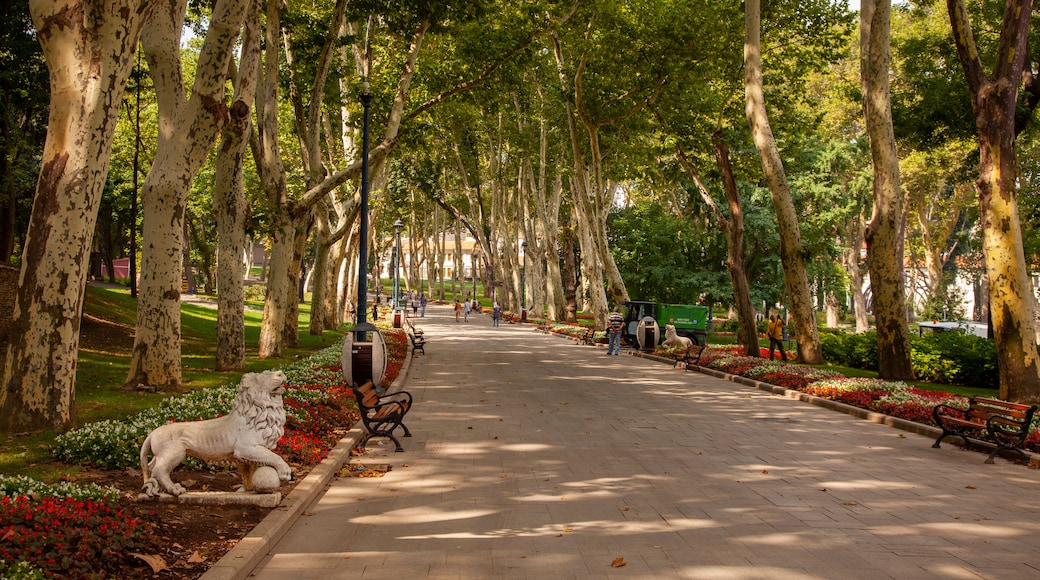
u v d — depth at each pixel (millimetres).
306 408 12359
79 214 10188
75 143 10117
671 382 21891
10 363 10117
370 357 16406
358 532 7152
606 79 33438
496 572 6070
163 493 7387
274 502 7516
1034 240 32688
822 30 28844
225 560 5812
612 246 53781
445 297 112500
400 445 11453
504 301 73500
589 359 30016
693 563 6309
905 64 27062
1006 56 16172
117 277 71125
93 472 8258
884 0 20016
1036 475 10086
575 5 30094
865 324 55906
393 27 24828
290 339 27547
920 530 7363
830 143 45219
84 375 16297
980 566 6273
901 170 45062
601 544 6828
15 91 25625
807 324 25016
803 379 19609
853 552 6633
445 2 22938
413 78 28859
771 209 44969
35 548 5090
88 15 9984
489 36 26672
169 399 11500
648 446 11805
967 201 52125
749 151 37062
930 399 15273
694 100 31438
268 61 21656
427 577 5941
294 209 22891
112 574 5289
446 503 8281
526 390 19328
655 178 40094
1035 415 13523
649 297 49750
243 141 18844
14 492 6316
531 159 56344
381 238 82125
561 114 41156
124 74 10500
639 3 30500
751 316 29391
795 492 8914
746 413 15742
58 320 10141
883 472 10133
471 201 64375
